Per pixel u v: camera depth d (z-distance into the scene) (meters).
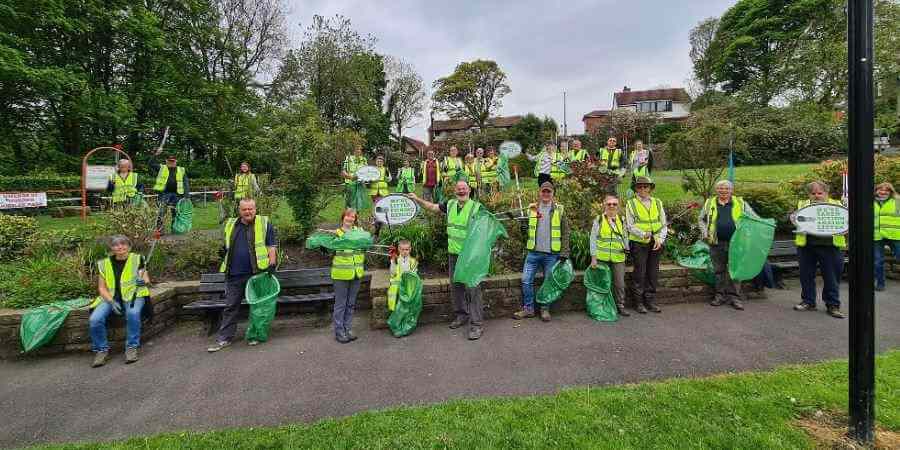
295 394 3.93
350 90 34.28
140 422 3.54
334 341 5.22
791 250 7.57
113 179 9.19
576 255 6.55
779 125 26.48
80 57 21.17
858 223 2.76
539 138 39.34
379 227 7.73
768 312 5.80
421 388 3.96
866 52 2.67
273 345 5.15
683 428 3.02
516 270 6.59
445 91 55.66
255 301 5.09
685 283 6.32
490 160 13.34
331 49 33.19
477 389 3.90
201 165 29.84
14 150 21.28
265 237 5.30
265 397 3.89
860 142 2.72
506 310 5.97
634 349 4.68
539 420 3.21
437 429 3.14
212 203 17.78
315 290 6.43
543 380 4.03
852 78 2.74
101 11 20.27
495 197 8.96
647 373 4.10
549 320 5.70
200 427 3.44
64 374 4.51
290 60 32.59
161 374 4.45
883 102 18.88
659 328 5.30
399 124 51.75
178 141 28.47
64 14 19.38
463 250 5.13
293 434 3.17
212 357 4.84
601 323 5.54
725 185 6.06
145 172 23.95
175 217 9.05
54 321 4.91
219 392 4.02
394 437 3.06
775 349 4.57
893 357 4.16
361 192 10.65
